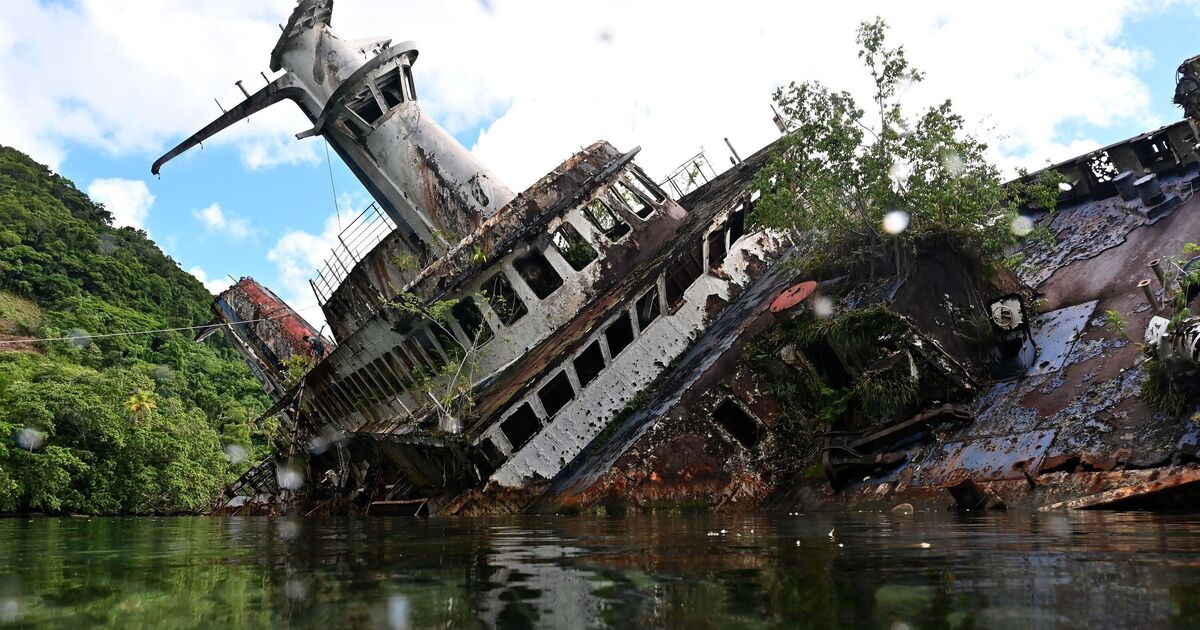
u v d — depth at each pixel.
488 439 21.03
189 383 113.31
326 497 36.25
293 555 6.00
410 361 26.84
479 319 25.84
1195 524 7.01
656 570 4.20
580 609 2.95
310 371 34.03
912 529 7.33
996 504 11.45
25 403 50.41
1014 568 3.87
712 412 19.25
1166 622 2.46
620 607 2.97
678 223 28.33
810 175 19.19
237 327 52.03
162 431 58.25
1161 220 19.38
